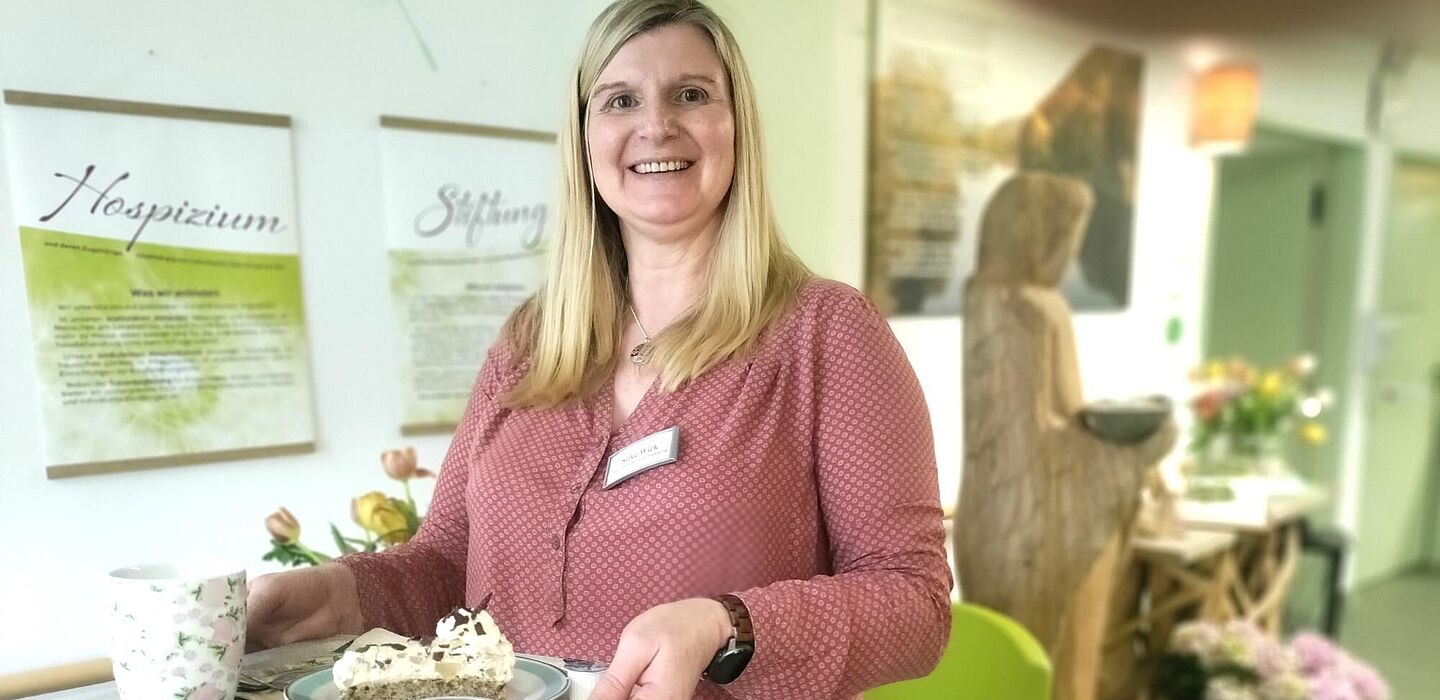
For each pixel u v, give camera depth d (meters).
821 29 1.85
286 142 1.43
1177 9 2.19
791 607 0.62
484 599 0.78
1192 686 2.03
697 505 0.71
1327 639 2.25
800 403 0.74
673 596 0.71
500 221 1.65
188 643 0.61
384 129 1.52
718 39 0.81
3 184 1.24
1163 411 1.91
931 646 0.69
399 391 1.58
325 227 1.48
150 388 1.36
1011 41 2.08
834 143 1.89
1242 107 2.20
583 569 0.74
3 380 1.26
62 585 1.32
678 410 0.75
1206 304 2.36
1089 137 2.19
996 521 1.86
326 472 1.52
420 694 0.64
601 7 1.71
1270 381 2.24
